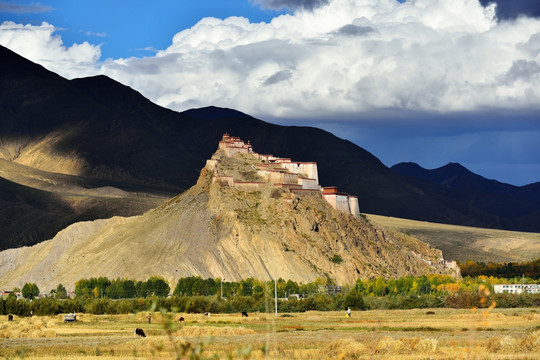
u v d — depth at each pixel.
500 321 150.25
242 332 124.06
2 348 101.81
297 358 82.00
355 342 90.88
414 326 140.88
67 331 137.12
